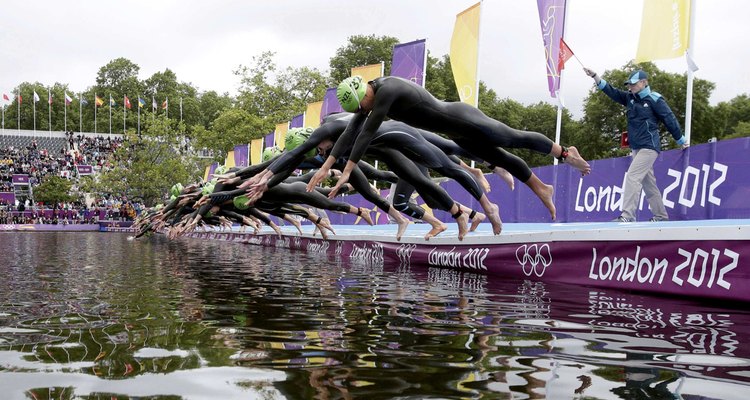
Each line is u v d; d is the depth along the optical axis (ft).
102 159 218.18
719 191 24.72
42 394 7.79
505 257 26.91
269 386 8.14
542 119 153.07
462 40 41.60
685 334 11.98
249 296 18.89
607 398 7.58
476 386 8.14
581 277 22.47
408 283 23.38
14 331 12.50
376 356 9.98
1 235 105.40
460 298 18.33
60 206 168.55
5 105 319.88
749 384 8.20
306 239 57.36
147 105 338.13
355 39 162.30
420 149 27.22
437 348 10.66
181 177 160.25
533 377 8.59
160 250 53.52
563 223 34.68
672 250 18.53
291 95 148.25
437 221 34.19
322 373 8.84
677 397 7.61
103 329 12.71
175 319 14.12
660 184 27.66
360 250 43.65
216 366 9.29
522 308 15.99
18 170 194.29
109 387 8.13
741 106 128.57
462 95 41.55
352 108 23.03
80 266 32.78
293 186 41.57
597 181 32.14
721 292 16.88
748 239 16.12
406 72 47.88
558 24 34.94
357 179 34.65
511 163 24.68
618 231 20.47
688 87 27.37
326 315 14.78
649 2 28.55
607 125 119.85
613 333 12.14
